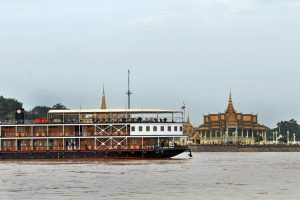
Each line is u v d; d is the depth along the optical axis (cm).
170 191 8500
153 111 17212
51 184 9494
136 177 10781
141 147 17338
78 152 17225
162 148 17250
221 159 19712
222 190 8625
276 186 9200
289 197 7769
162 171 12300
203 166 14438
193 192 8369
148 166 13900
